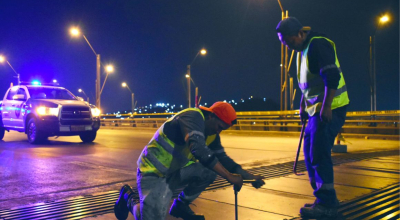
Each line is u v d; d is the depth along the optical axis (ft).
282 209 13.00
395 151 31.76
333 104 11.77
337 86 11.04
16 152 31.89
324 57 11.20
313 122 12.01
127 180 19.27
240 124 73.05
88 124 39.86
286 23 11.89
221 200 14.23
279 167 22.63
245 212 12.62
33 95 40.75
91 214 12.71
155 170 9.48
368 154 28.86
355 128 55.42
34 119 38.68
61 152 32.09
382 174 19.63
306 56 11.85
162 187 9.52
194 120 9.11
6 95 44.45
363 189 15.93
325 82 11.15
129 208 10.49
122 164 25.11
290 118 66.64
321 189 11.88
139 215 9.66
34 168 23.32
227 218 11.94
